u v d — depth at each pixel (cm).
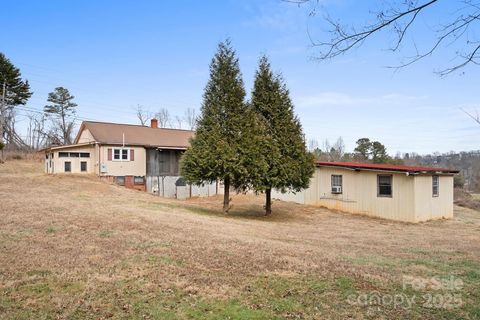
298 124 1762
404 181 1877
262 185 1647
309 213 2020
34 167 3356
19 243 788
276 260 745
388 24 379
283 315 468
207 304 498
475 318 476
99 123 2845
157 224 1151
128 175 2642
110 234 939
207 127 1664
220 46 1697
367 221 1828
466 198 3362
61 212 1255
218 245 870
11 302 478
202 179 1684
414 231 1520
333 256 828
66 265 647
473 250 1023
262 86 1759
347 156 5725
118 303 492
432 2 356
